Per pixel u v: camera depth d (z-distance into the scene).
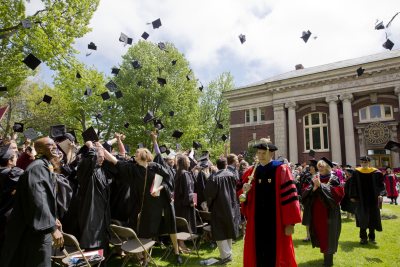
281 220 3.44
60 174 3.79
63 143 4.50
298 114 25.31
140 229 4.39
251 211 3.66
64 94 18.64
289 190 3.43
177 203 5.50
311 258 5.21
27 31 10.09
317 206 4.83
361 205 6.19
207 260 4.87
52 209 2.82
